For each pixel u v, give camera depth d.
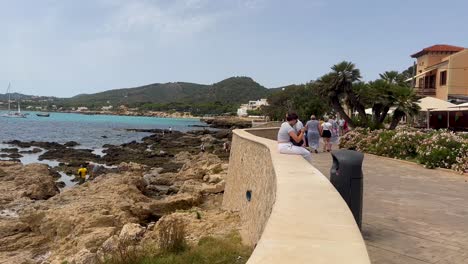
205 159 35.22
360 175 6.36
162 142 65.31
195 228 12.79
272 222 4.12
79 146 58.66
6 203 20.89
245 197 13.00
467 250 6.02
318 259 3.11
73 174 32.94
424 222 7.44
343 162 6.34
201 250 9.69
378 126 29.88
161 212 18.69
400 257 5.73
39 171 28.98
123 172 31.27
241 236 11.07
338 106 34.47
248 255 9.20
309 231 3.84
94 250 12.59
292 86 103.50
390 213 8.05
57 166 36.47
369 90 31.23
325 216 4.38
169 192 25.25
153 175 31.19
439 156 14.20
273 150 10.03
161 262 9.09
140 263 9.52
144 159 42.66
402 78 39.50
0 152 48.00
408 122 36.19
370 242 6.34
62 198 20.45
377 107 30.98
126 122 150.00
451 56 39.59
